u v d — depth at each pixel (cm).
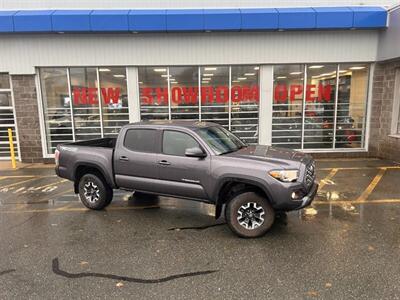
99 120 1205
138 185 618
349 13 1066
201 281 398
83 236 537
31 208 687
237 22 1068
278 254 464
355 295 365
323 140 1218
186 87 1184
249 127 1208
